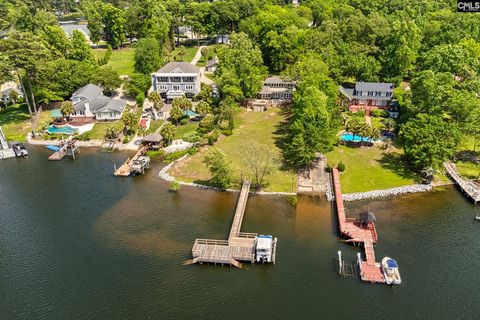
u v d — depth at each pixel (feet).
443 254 241.35
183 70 477.36
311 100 336.08
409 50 462.60
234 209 285.23
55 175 336.90
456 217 274.16
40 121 430.61
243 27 589.32
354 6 652.07
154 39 563.48
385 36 497.05
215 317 201.67
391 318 200.23
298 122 323.98
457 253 242.17
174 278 225.56
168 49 618.03
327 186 307.17
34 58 414.00
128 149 377.91
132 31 652.89
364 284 219.82
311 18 637.30
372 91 424.46
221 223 270.67
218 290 217.36
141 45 528.63
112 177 331.16
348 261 235.20
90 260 239.91
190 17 640.99
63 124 416.46
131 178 329.11
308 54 449.48
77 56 543.80
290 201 291.58
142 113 442.09
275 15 576.61
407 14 587.68
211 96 447.42
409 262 234.58
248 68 439.22
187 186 313.94
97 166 350.02
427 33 529.86
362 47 480.23
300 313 202.90
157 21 618.03
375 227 262.88
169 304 209.56
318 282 221.25
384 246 246.27
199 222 271.90
